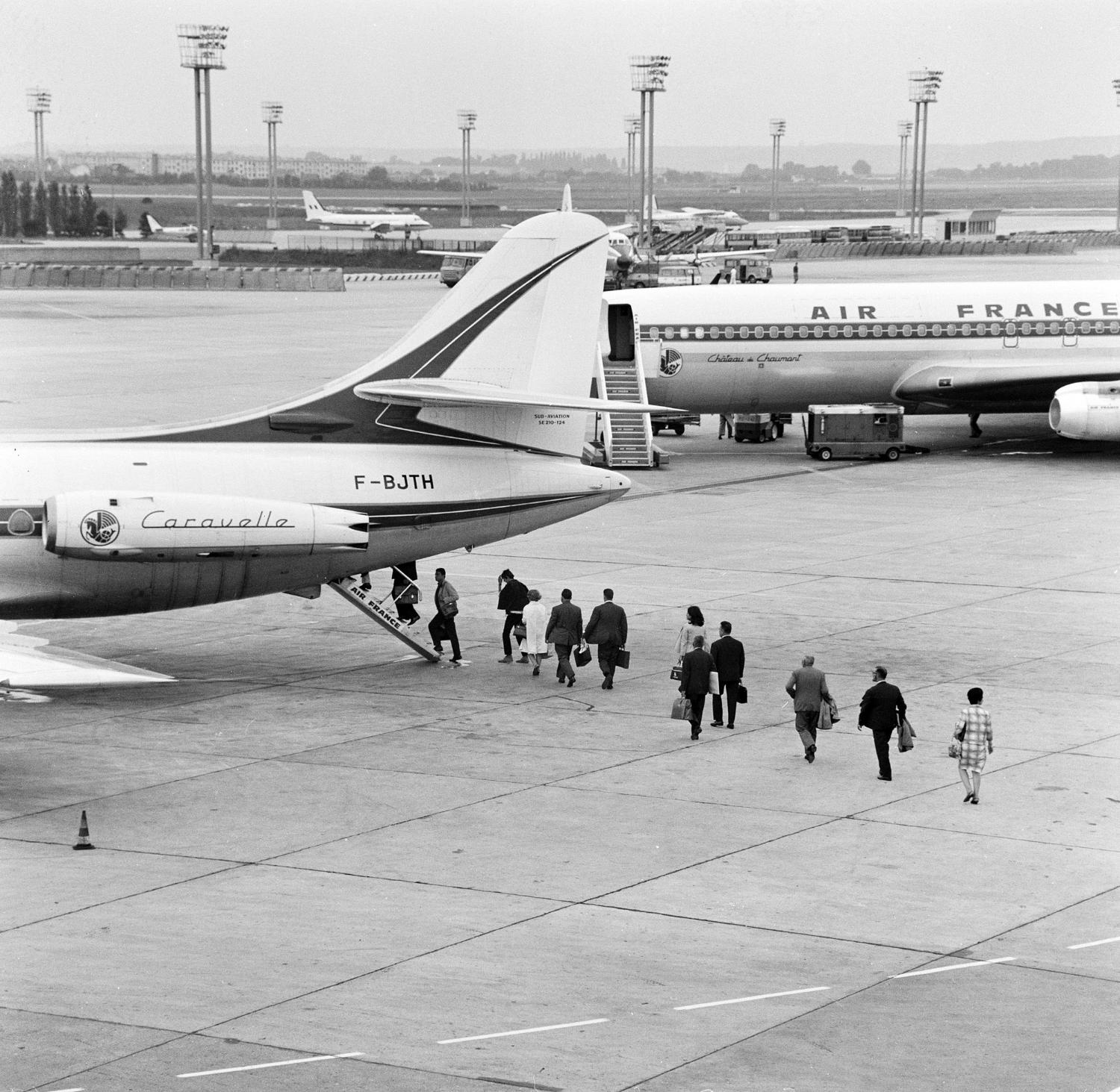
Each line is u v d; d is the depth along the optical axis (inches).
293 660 2369.6
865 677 2235.5
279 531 2073.1
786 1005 1243.2
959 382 4175.7
